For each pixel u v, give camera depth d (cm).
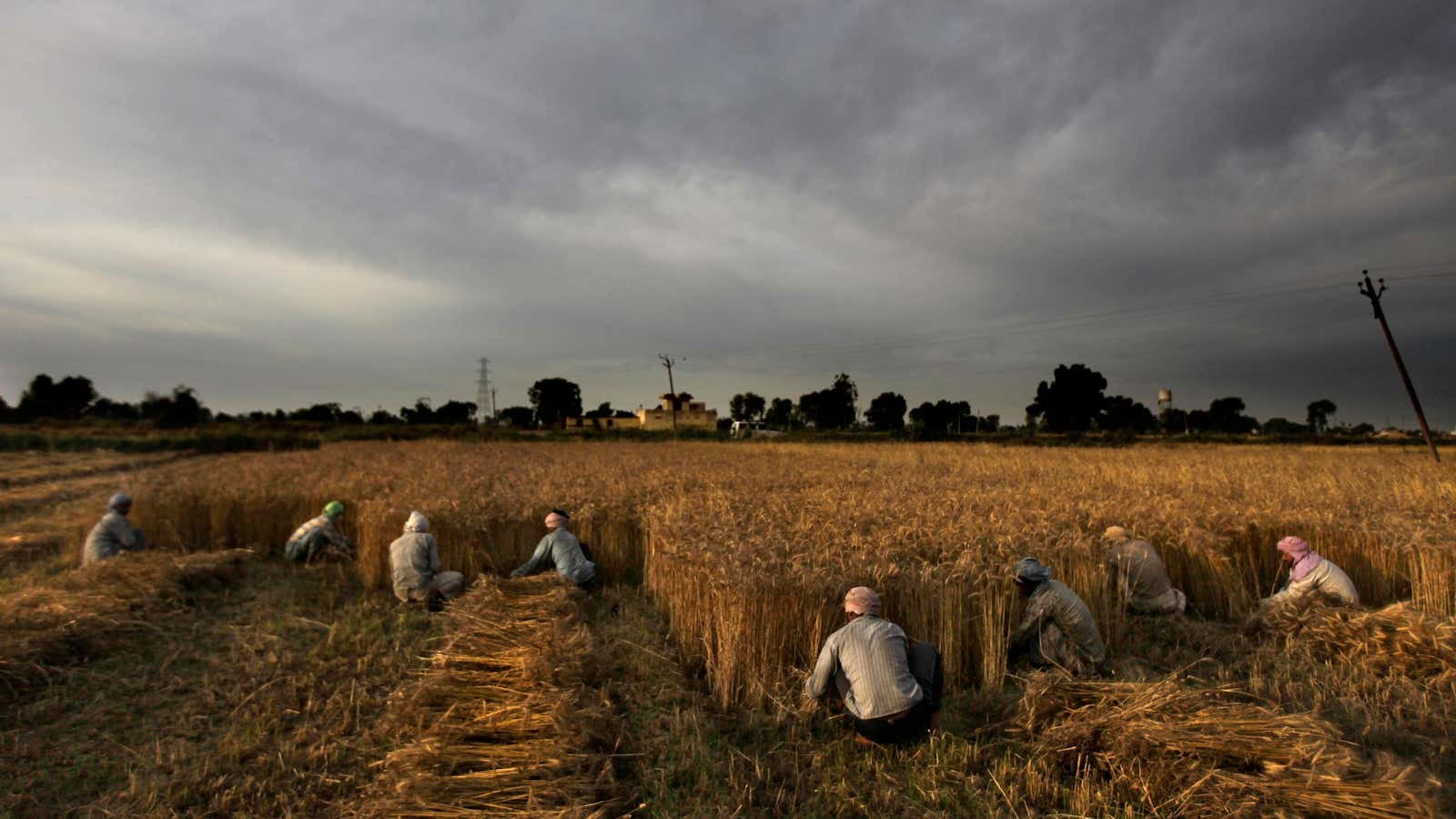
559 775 433
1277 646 682
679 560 716
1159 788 421
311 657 665
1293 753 406
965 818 421
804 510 969
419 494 1152
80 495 1845
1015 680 620
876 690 488
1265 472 1842
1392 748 488
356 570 1008
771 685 573
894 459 2730
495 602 762
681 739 514
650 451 3300
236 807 428
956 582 623
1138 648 688
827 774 463
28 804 425
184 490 1210
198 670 639
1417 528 833
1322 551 877
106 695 577
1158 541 863
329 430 5425
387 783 426
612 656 677
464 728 481
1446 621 640
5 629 625
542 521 1042
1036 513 901
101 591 776
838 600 591
